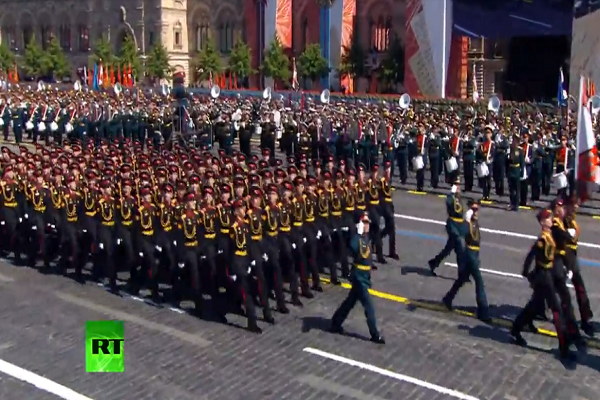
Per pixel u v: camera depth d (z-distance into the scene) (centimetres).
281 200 1777
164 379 1341
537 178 2980
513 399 1255
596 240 2377
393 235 2134
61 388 1307
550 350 1475
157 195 1892
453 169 3155
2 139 4738
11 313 1698
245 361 1423
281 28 7700
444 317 1666
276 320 1658
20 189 2128
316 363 1410
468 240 1645
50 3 10388
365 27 7412
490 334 1559
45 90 6191
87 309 1733
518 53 6450
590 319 1614
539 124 3462
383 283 1917
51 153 2592
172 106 4478
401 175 3384
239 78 8006
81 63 10119
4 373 1369
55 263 2136
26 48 9912
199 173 2277
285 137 3894
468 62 6375
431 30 5956
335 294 1850
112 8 9675
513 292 1839
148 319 1669
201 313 1684
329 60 7425
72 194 1991
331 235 1931
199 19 9262
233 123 4125
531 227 2556
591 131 1817
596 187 3144
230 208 1700
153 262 1791
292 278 1758
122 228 1855
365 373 1361
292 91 6397
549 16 5419
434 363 1407
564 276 1445
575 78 5356
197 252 1709
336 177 2019
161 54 8588
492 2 5666
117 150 2783
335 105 4581
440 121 3525
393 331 1580
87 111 4272
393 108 4547
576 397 1265
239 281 1591
